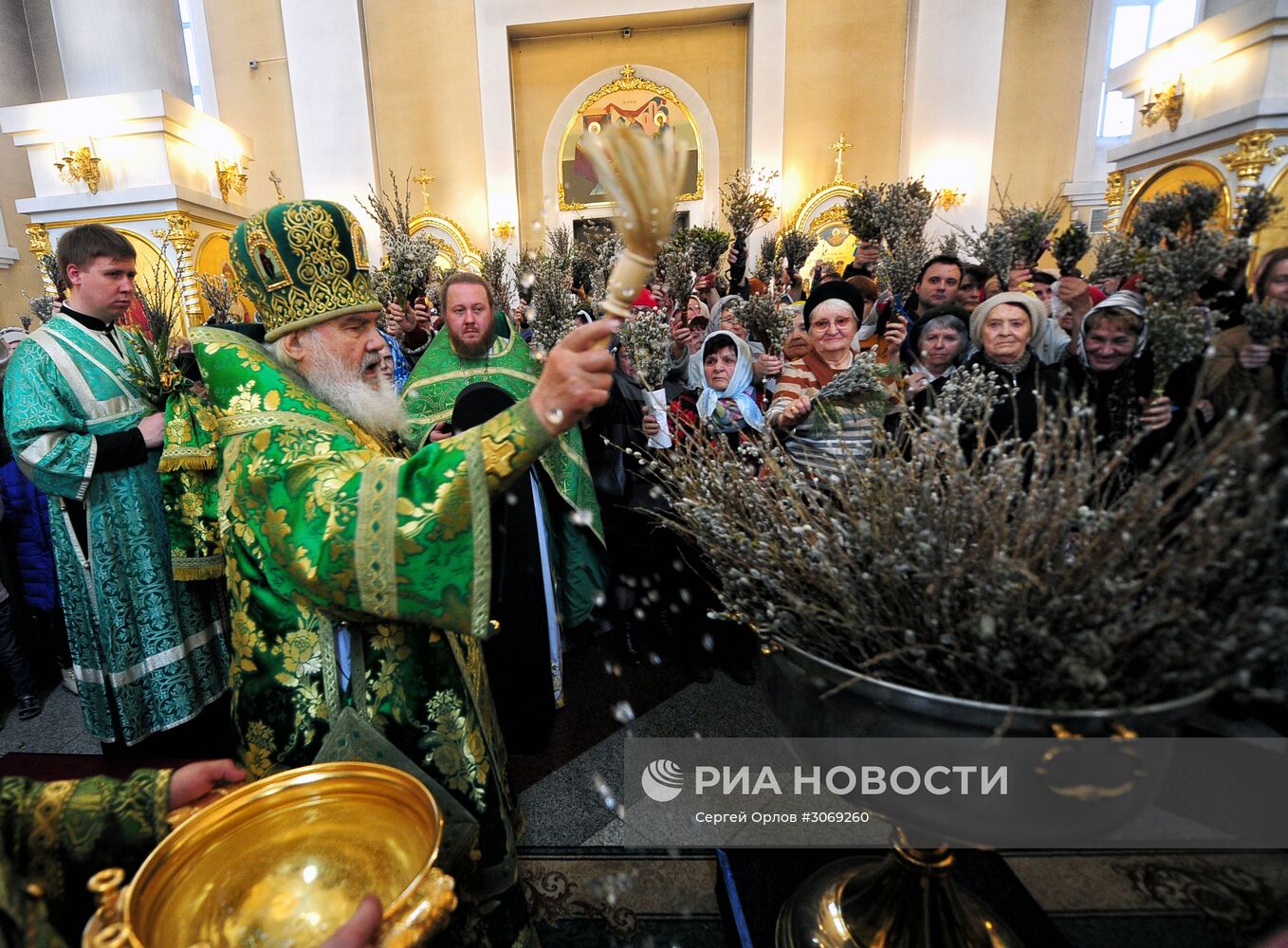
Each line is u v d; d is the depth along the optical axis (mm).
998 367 1141
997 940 889
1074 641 529
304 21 9750
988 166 9336
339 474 852
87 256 1833
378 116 10383
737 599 738
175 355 2023
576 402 755
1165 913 811
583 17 9828
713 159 10398
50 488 1774
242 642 1007
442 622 830
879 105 9859
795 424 1163
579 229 10688
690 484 781
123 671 1889
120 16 6988
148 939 639
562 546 2186
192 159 6566
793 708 706
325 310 1026
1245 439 477
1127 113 9562
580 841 1600
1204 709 584
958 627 577
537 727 1922
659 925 1354
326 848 764
